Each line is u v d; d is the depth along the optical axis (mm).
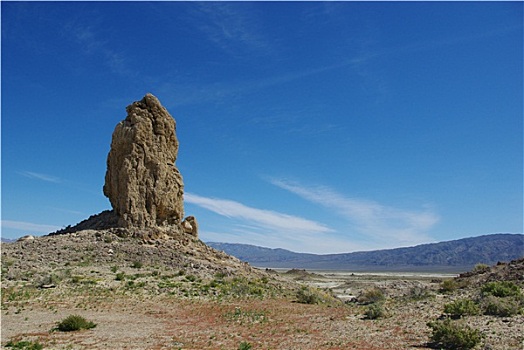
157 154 56531
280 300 38781
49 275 36500
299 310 33250
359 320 28094
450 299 33625
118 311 28969
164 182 56562
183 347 20047
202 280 43125
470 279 44969
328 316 30078
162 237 54094
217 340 21641
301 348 20047
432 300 34938
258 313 30484
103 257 45562
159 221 56469
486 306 26234
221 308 32000
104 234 51969
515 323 22141
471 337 18969
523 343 18531
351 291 70562
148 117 57125
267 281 49062
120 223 53844
